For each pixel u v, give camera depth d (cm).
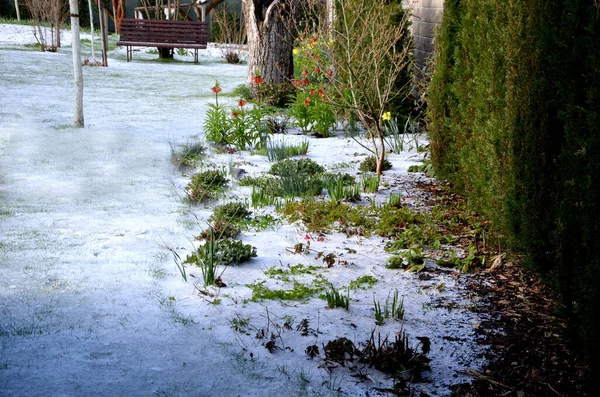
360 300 365
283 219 515
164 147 742
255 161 716
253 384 274
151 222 491
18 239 439
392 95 867
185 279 382
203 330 323
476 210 501
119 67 1695
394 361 289
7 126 821
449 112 604
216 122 777
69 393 258
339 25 940
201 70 1747
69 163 656
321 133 873
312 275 401
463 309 355
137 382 271
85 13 2745
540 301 365
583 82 303
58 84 1280
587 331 275
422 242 456
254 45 1170
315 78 1068
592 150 275
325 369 290
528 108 362
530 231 366
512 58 377
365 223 497
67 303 344
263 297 364
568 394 275
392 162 712
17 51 1847
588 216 279
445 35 595
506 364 298
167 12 2245
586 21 310
